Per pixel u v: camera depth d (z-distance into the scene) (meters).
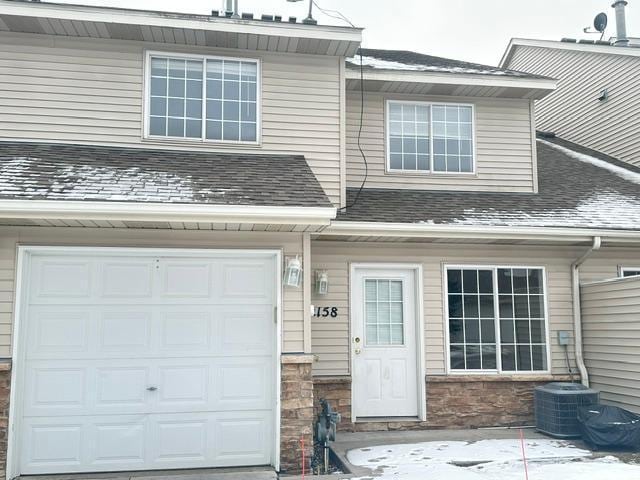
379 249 8.93
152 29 7.94
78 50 8.12
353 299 8.80
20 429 6.50
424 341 8.86
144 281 6.94
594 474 6.24
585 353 9.21
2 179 6.51
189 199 6.42
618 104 13.09
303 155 8.52
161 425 6.80
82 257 6.84
